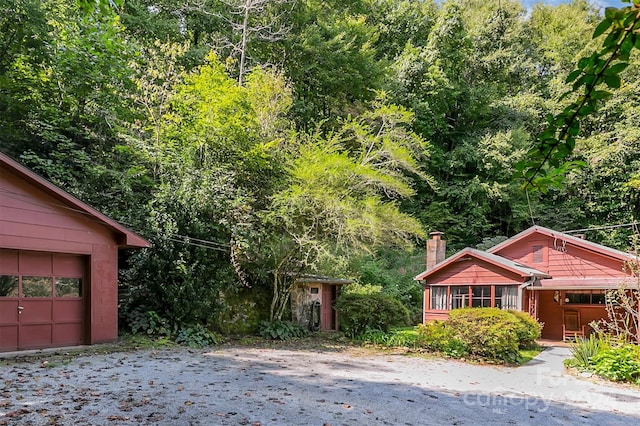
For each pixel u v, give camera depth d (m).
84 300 8.84
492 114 22.73
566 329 14.38
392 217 11.44
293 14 17.34
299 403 5.30
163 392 5.43
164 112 11.98
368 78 18.47
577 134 1.47
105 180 11.16
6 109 10.93
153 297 10.17
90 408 4.65
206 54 14.37
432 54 21.48
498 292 13.50
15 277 7.82
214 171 10.91
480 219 21.00
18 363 6.83
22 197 7.80
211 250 10.70
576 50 23.45
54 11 11.17
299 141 12.52
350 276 15.69
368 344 11.39
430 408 5.49
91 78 11.11
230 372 6.91
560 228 20.67
